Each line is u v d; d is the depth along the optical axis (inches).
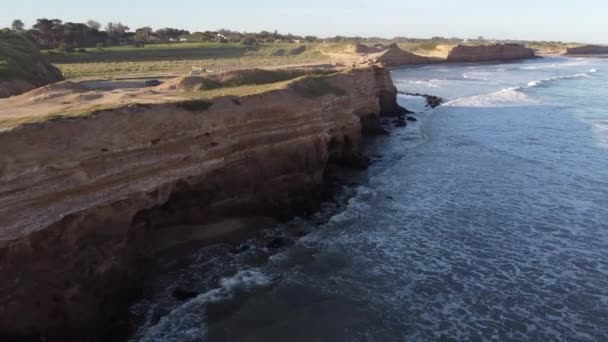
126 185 759.1
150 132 816.9
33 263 623.2
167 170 836.0
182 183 864.3
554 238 947.3
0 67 1715.1
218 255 879.1
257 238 951.0
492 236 959.0
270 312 719.7
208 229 938.7
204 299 746.2
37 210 636.7
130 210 754.2
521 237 953.5
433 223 1019.3
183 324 690.2
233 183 976.9
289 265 850.1
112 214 726.5
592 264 850.1
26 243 613.3
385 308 731.4
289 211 1046.4
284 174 1085.8
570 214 1056.8
